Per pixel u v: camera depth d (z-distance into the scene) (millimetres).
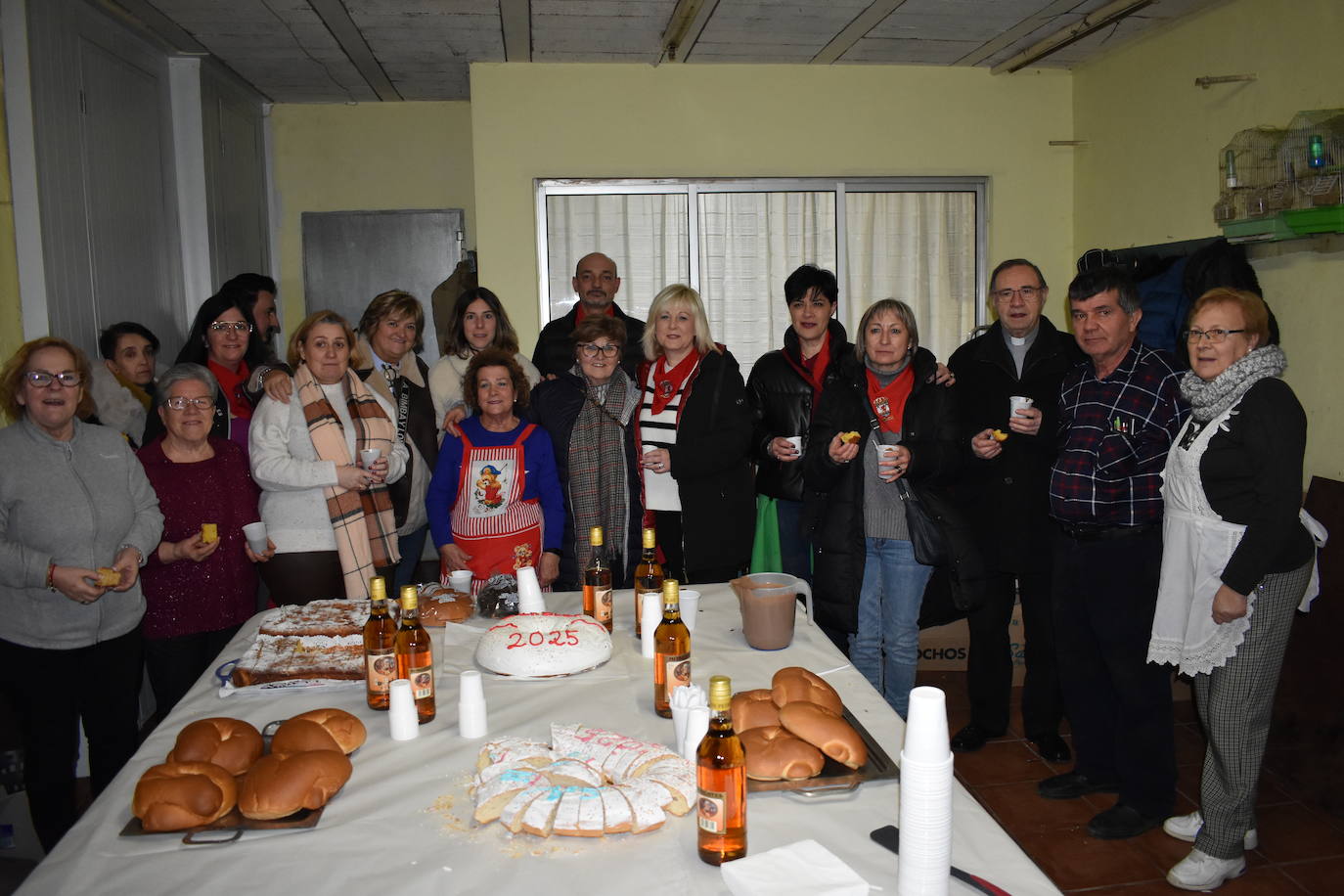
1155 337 3506
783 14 3670
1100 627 2496
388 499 2793
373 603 1661
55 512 2213
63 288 3166
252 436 2609
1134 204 4137
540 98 4344
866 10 3633
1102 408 2420
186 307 4277
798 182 4520
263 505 2646
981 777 2967
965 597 2604
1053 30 3934
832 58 4316
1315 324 3076
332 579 2646
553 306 4508
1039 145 4598
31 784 2287
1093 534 2467
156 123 4000
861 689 1686
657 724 1562
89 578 2139
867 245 4617
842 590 2689
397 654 1636
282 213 5191
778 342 4613
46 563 2150
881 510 2709
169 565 2508
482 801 1264
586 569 2066
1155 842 2541
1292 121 3139
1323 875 2398
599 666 1822
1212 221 3619
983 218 4641
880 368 2693
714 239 4531
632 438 2965
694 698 1408
